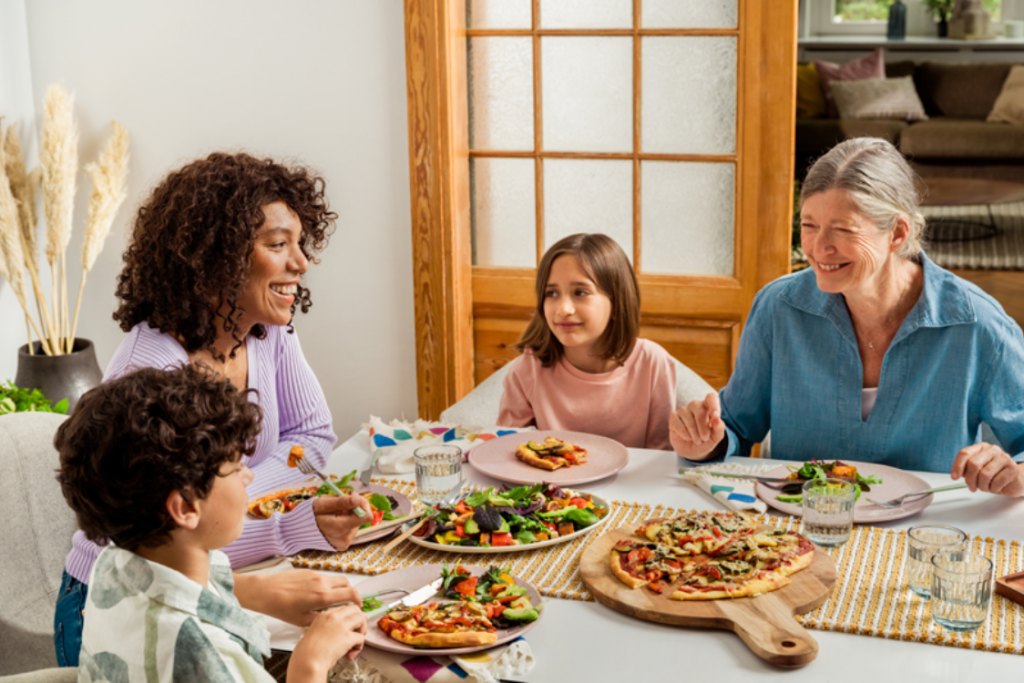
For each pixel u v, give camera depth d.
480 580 1.22
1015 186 5.62
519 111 3.01
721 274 2.95
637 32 2.84
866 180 1.54
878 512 1.43
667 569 1.22
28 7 3.18
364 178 3.07
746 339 1.91
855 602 1.18
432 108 2.91
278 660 1.45
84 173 3.26
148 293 1.47
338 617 1.08
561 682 1.04
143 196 3.24
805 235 1.62
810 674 1.04
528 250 3.11
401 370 3.20
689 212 2.95
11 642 1.52
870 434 1.77
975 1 7.24
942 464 1.73
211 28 3.07
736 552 1.26
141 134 3.20
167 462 0.92
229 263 1.42
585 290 1.95
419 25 2.86
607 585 1.21
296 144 3.10
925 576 1.18
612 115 2.94
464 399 2.24
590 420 2.06
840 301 1.75
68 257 3.35
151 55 3.13
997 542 1.34
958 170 6.32
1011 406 1.68
